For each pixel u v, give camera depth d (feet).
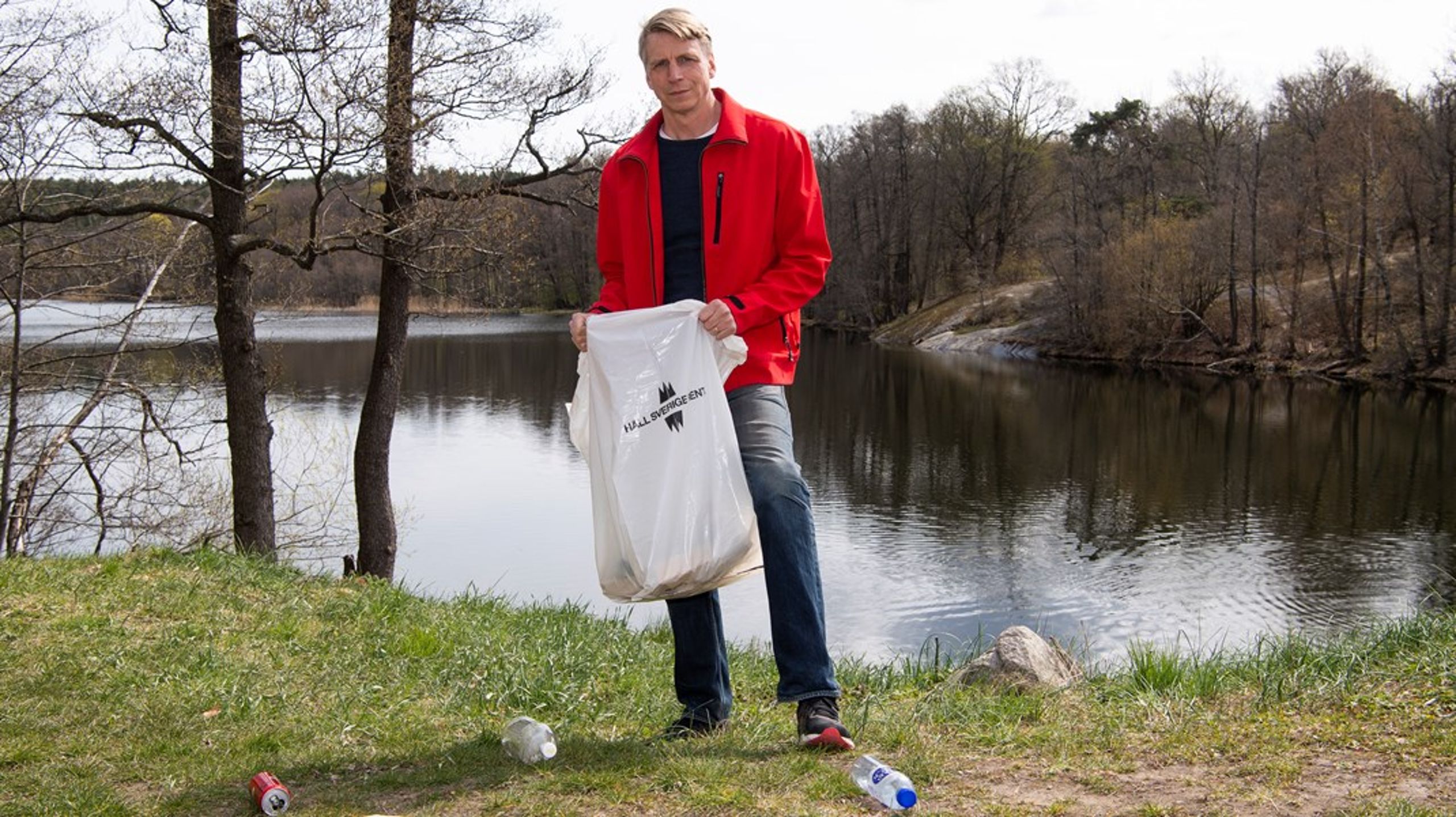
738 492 12.10
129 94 33.55
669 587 11.95
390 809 11.27
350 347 159.22
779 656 12.35
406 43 35.96
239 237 36.96
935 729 13.67
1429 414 110.63
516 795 11.21
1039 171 234.79
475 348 177.88
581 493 71.41
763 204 12.67
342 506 56.03
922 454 94.43
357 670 18.21
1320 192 155.43
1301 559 61.00
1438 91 141.90
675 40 12.55
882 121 249.96
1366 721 13.16
